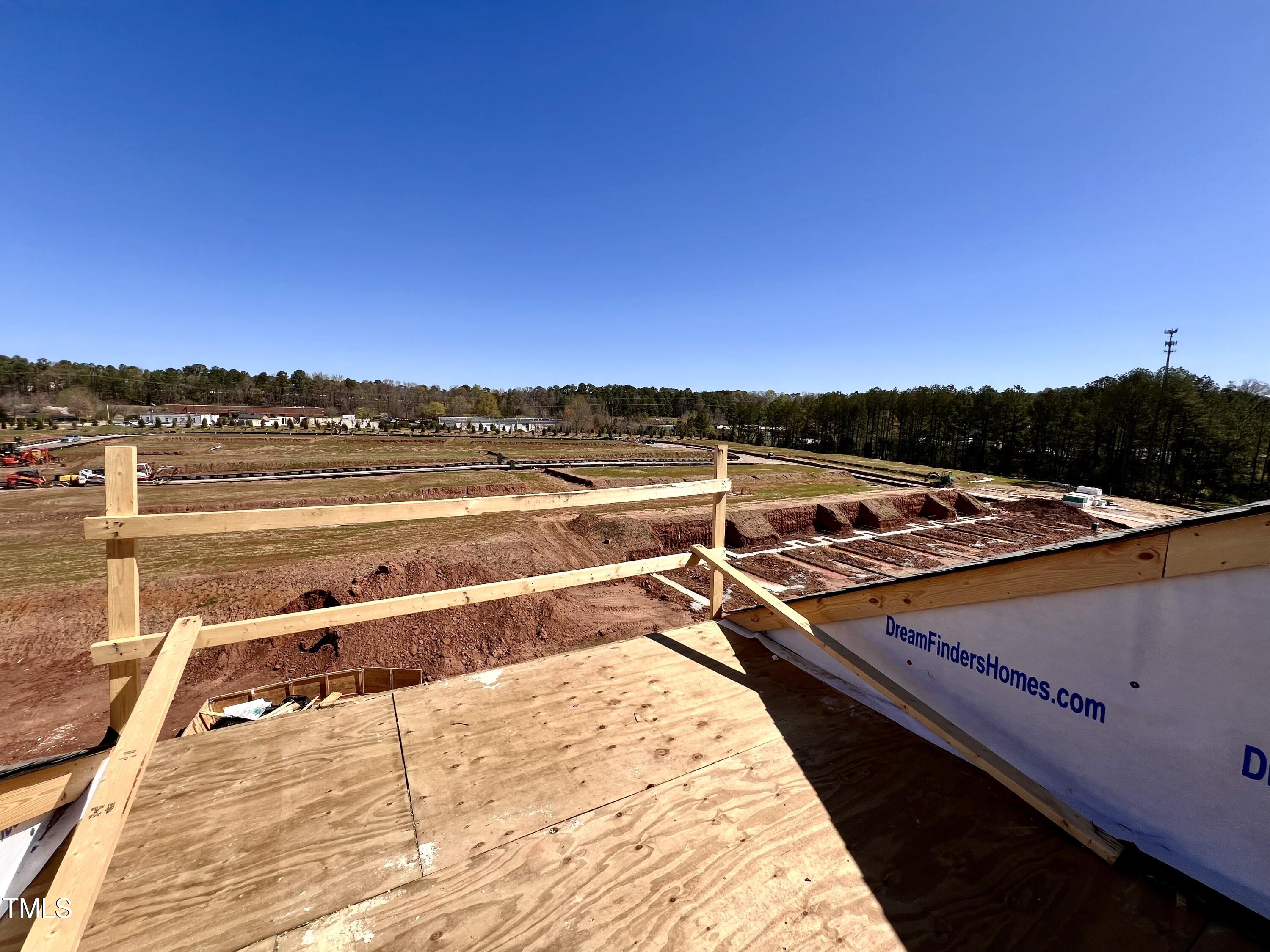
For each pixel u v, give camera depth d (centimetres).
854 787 190
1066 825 165
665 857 158
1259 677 133
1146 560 151
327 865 155
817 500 2841
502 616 1245
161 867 153
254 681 1057
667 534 2162
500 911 141
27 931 136
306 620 218
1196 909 140
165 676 164
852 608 262
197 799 180
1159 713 153
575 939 133
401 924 137
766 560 2009
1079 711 173
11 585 1406
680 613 1437
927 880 151
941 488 3416
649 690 256
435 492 2764
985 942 132
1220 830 142
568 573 286
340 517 212
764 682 265
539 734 220
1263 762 133
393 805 179
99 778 158
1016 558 183
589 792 186
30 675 1034
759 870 154
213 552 1727
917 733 224
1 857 131
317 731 220
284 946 130
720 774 196
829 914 141
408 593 1364
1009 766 191
